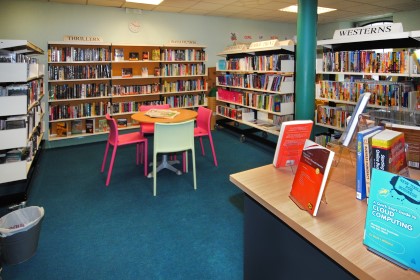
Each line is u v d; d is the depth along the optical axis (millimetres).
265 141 5102
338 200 1272
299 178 1261
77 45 5453
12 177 2881
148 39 6352
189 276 1937
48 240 2367
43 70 4918
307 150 1249
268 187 1422
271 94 4984
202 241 2338
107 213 2820
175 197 3158
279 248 1324
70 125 5605
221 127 6754
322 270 1101
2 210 2887
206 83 6730
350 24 8672
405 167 1310
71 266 2049
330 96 4113
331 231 1034
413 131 1510
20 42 3088
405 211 833
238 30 7637
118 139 3680
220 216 2742
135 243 2322
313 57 3934
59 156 4824
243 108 5871
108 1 5359
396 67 3223
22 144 2883
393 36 3109
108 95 5664
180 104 6512
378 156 1166
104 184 3543
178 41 6363
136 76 5863
